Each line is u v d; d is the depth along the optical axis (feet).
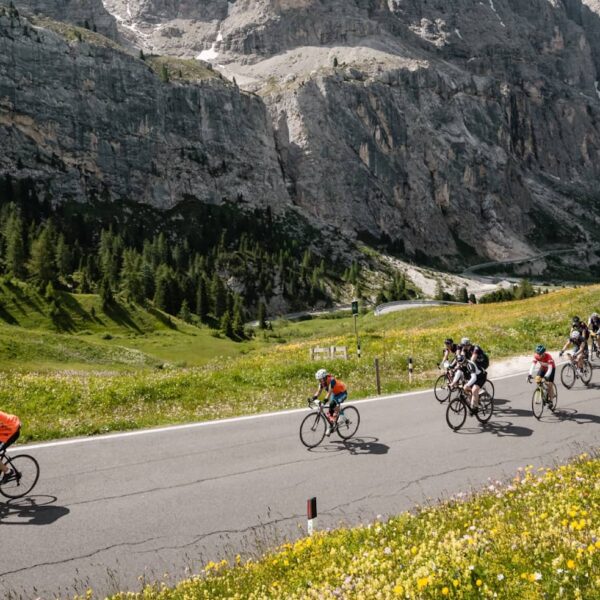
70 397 69.87
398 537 27.58
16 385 72.38
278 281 612.29
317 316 562.25
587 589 18.83
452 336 131.03
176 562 30.32
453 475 43.24
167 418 64.03
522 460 46.16
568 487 31.83
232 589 23.81
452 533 24.75
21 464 42.14
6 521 35.76
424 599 19.48
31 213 612.70
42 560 30.76
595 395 71.51
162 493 40.42
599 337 94.73
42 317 282.36
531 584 19.39
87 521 35.70
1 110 655.35
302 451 50.49
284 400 75.72
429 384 86.07
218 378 84.94
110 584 28.12
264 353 162.61
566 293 215.10
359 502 38.45
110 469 45.57
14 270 391.86
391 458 48.06
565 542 22.57
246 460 47.93
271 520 35.68
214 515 36.58
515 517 28.04
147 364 213.25
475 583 20.15
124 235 627.87
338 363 98.02
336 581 22.59
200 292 455.63
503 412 64.28
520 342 122.01
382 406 69.36
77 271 467.93
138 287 381.81
